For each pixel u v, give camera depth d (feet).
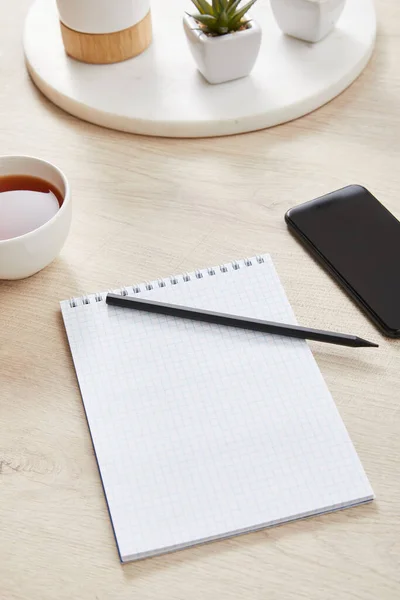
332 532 1.99
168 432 2.17
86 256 2.68
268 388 2.26
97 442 2.15
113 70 3.31
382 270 2.52
